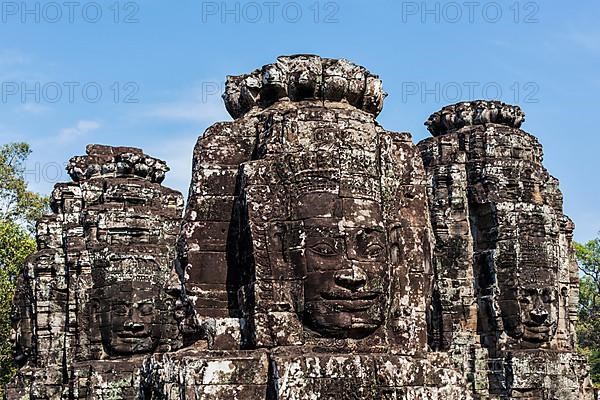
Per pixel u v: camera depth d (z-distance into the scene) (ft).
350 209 33.78
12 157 135.54
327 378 31.12
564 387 55.26
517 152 59.77
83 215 64.69
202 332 35.53
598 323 160.35
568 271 62.59
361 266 33.24
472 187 58.65
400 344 34.42
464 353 55.01
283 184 34.22
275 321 32.83
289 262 33.53
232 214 36.17
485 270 57.11
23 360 73.77
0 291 104.63
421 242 36.60
